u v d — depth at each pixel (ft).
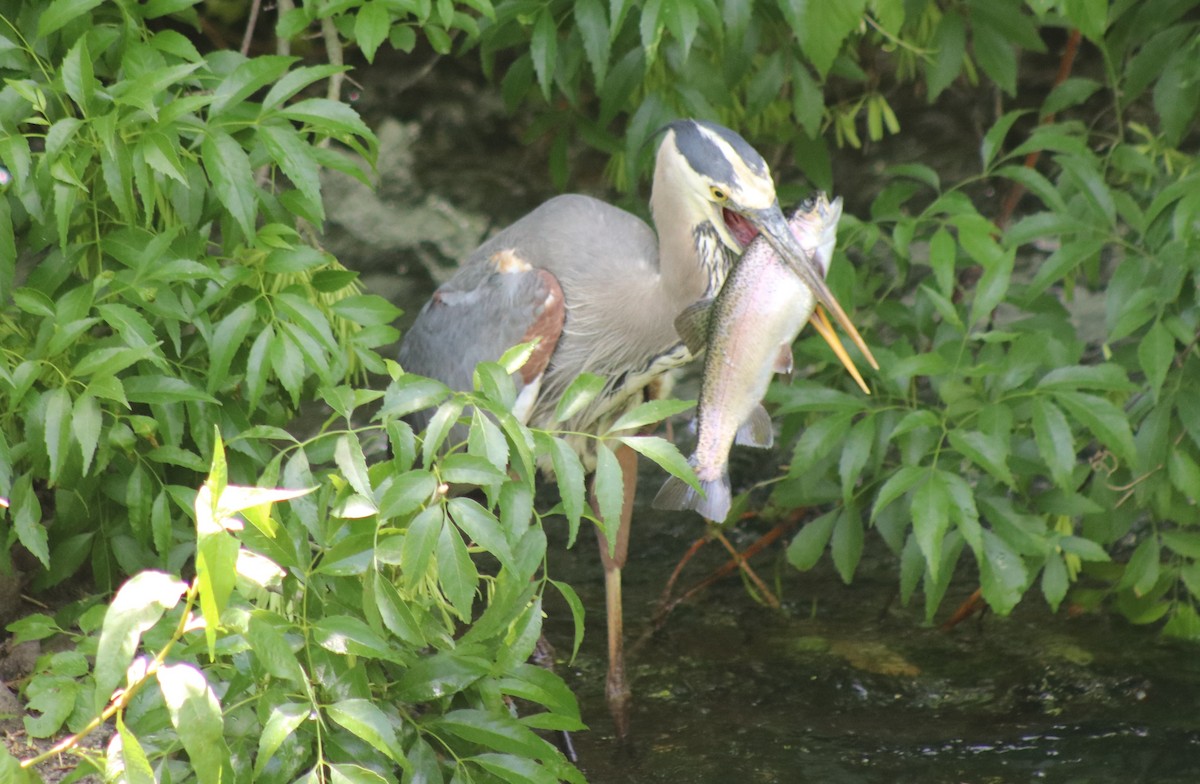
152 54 19.49
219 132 18.37
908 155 39.45
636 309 25.25
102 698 12.65
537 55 25.73
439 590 20.02
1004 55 28.50
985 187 39.65
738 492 35.63
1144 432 25.62
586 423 26.58
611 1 23.72
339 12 22.95
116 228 20.95
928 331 27.58
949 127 39.37
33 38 20.11
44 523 24.26
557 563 32.58
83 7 18.07
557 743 23.81
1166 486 26.27
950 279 24.66
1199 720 24.21
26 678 19.77
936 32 29.63
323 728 15.49
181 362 20.95
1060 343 25.57
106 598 21.52
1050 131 28.45
